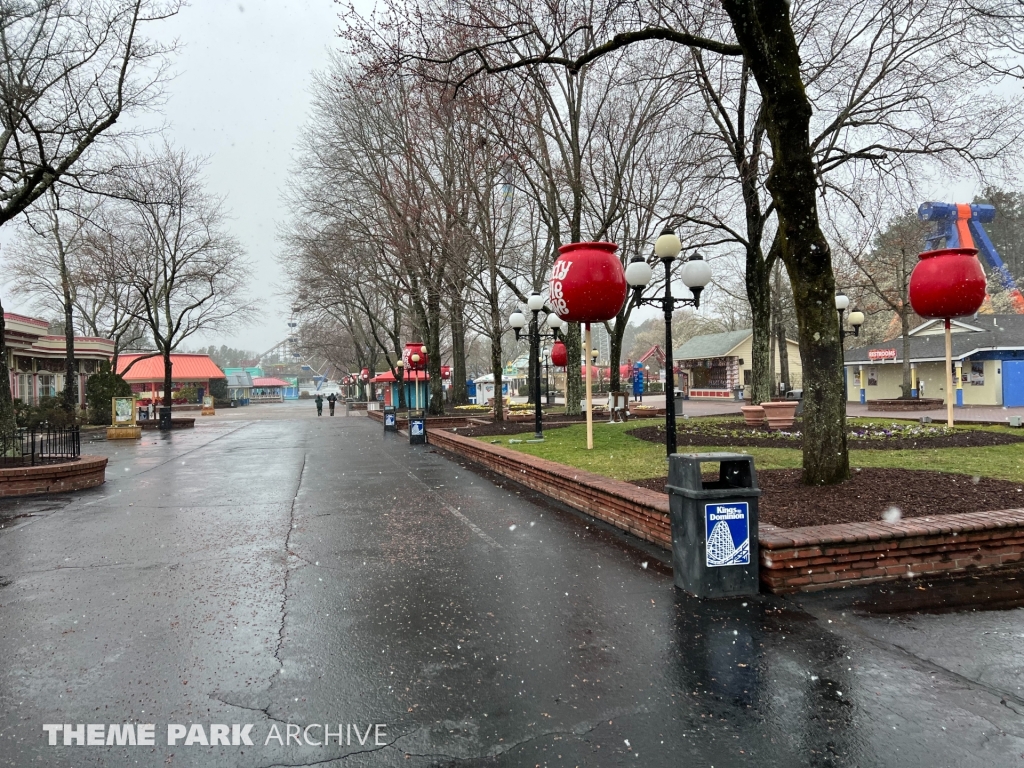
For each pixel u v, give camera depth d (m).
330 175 30.03
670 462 5.47
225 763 2.97
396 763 2.95
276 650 4.24
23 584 5.81
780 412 15.72
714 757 2.93
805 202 7.43
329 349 73.81
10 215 14.12
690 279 9.84
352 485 11.95
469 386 51.06
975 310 13.88
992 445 11.93
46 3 13.43
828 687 3.56
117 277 32.47
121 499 10.78
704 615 4.70
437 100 17.73
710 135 18.31
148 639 4.46
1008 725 3.15
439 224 20.72
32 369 37.06
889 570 5.33
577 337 24.56
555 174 21.06
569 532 7.59
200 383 74.75
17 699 3.61
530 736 3.14
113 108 15.14
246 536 7.70
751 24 7.41
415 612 4.93
